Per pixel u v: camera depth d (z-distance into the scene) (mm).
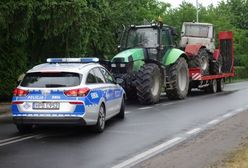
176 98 22109
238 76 55562
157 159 9258
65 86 11719
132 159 9312
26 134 12227
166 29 21625
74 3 19656
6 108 18453
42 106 11633
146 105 19281
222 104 19656
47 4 19328
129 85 19547
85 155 9695
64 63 13195
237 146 10406
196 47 24516
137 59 19781
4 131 12750
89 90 11898
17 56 20719
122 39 21062
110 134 12148
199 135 11969
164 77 20891
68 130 12773
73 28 21078
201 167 8438
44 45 21859
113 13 28359
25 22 18516
